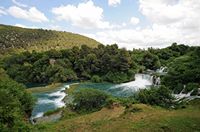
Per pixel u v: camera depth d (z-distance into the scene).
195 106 42.84
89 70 107.94
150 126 31.06
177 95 55.66
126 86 83.25
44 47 196.38
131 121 34.56
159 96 47.31
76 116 46.94
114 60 102.19
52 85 91.31
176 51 132.12
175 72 64.69
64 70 104.00
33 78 105.88
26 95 44.31
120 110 44.06
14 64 118.81
